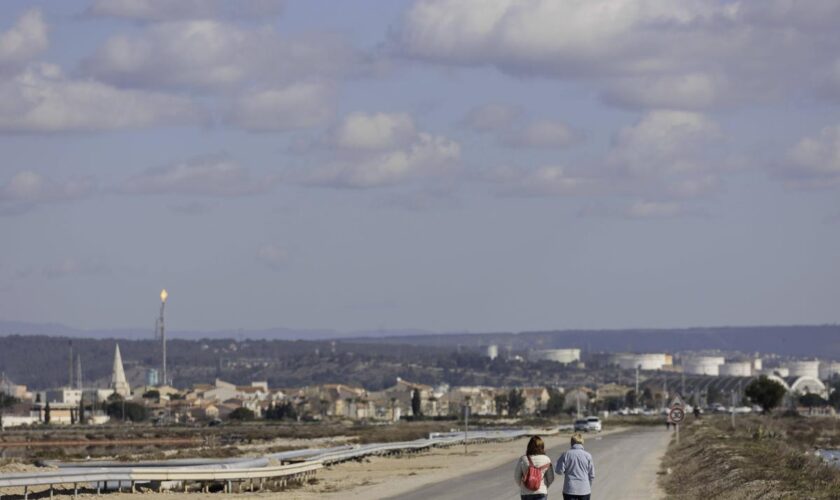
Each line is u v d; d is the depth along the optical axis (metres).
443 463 135.12
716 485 81.75
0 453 159.50
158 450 182.88
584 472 49.25
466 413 163.12
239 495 83.62
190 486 88.75
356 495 85.50
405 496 84.19
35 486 81.94
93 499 77.25
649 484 91.12
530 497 47.47
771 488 71.56
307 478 102.19
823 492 67.44
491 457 150.62
